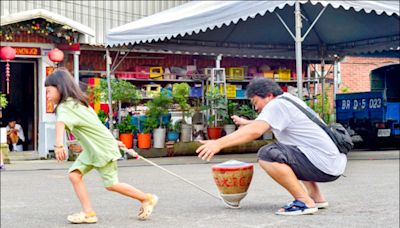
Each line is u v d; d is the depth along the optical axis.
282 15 15.96
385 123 18.20
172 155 15.66
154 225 5.88
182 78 18.42
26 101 15.60
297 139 6.25
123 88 15.11
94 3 19.00
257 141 16.86
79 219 6.05
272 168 6.22
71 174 6.04
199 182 9.66
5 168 12.66
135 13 19.73
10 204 7.54
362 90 24.78
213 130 16.09
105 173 6.04
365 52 18.62
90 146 5.88
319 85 21.31
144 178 10.35
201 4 13.75
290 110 6.16
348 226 5.72
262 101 6.26
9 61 14.91
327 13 16.08
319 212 6.50
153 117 15.48
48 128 15.02
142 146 15.21
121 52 17.52
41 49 14.84
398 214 6.39
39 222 6.21
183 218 6.23
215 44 17.16
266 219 6.09
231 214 6.43
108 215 6.52
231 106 16.64
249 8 11.62
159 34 12.91
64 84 5.79
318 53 19.44
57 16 14.17
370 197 7.68
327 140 6.26
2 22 13.73
